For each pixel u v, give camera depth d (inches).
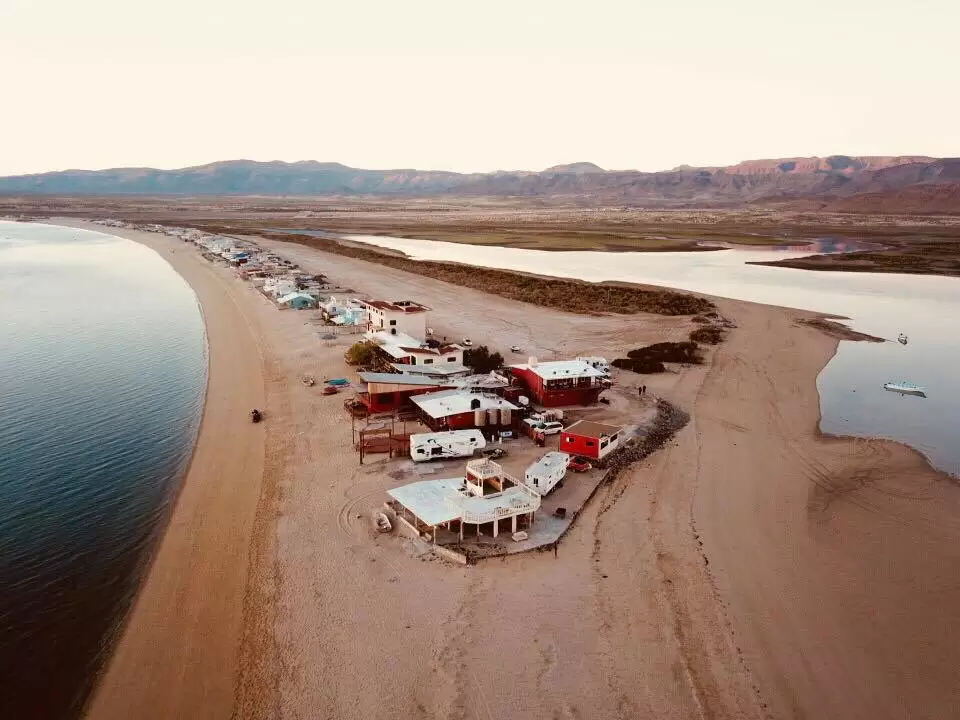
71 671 976.9
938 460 1769.2
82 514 1444.4
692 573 1210.6
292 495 1494.8
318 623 1062.4
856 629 1072.2
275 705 903.1
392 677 946.7
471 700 904.3
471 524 1347.2
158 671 975.6
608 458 1700.3
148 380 2458.2
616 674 957.2
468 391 2082.9
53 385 2405.3
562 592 1143.6
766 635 1051.3
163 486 1571.1
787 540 1338.6
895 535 1366.9
